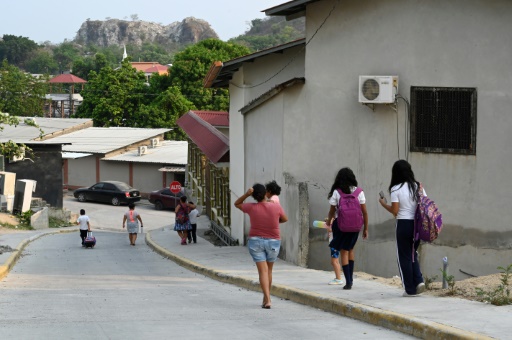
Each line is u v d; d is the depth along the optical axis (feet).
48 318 32.86
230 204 85.20
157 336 27.84
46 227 128.26
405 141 54.70
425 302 33.01
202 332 28.81
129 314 34.30
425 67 53.88
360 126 56.39
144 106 253.24
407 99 54.49
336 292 37.99
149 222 150.41
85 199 184.55
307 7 57.82
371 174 56.13
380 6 54.90
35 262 73.15
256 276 50.78
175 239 96.27
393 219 55.47
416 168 54.39
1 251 77.05
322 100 57.72
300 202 56.03
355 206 38.06
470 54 52.90
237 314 34.37
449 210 53.78
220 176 91.91
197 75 251.39
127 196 179.32
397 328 29.09
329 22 56.90
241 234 77.56
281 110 60.08
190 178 148.97
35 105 297.94
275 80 74.02
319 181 58.23
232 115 83.15
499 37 52.39
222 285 50.80
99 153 197.47
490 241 53.11
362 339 27.35
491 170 52.90
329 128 57.62
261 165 67.67
